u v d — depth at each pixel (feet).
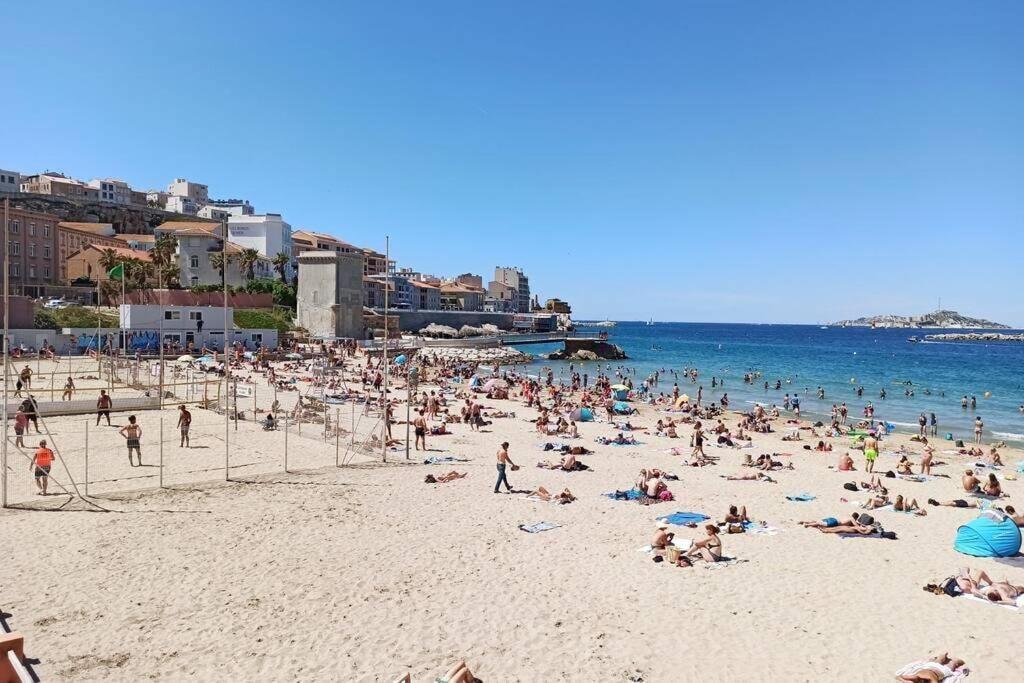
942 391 253.65
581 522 70.59
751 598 51.80
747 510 77.77
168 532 62.08
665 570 57.26
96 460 88.53
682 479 93.86
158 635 42.98
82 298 323.98
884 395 235.20
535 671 40.09
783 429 158.30
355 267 375.66
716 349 588.50
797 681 39.70
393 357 304.71
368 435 117.60
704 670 40.78
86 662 39.19
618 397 209.15
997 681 39.96
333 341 337.52
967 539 64.08
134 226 504.02
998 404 223.92
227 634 43.39
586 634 45.14
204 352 249.34
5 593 48.19
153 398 132.36
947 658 40.81
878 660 42.32
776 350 577.02
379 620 46.26
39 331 234.17
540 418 136.26
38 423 111.75
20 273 320.50
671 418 167.32
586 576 55.52
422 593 51.06
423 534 64.64
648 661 41.73
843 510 79.05
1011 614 49.47
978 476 105.70
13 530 60.85
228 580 52.06
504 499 78.79
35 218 328.90
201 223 465.06
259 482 81.25
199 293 285.43
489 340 479.41
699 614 48.73
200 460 90.89
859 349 618.44
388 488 81.76
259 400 153.38
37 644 41.11
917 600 51.98
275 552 58.23
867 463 104.22
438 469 94.79
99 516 65.77
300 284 364.17
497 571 55.98
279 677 38.29
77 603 47.09
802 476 99.40
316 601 48.96
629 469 100.12
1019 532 63.72
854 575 57.16
